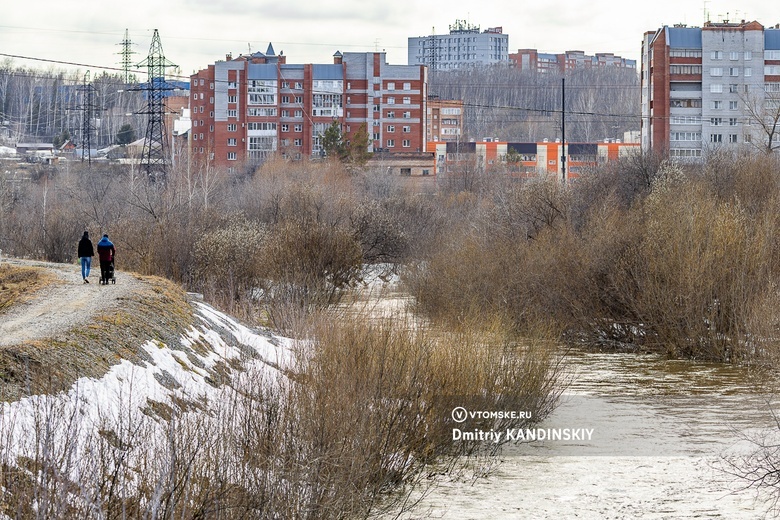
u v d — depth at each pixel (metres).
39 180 108.94
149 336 22.25
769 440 23.45
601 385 31.86
